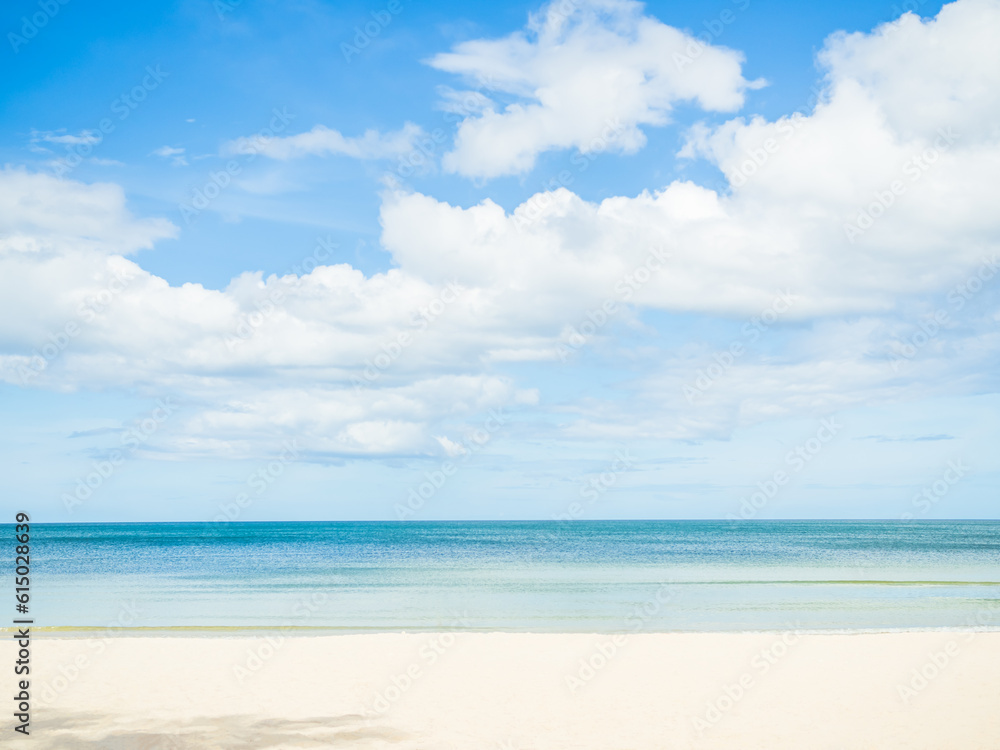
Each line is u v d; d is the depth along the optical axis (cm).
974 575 3450
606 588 2858
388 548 6462
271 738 938
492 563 4472
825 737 952
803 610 2231
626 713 1067
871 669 1341
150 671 1333
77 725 991
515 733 968
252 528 17550
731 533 11150
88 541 8219
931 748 905
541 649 1527
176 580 3312
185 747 898
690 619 2056
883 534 10356
